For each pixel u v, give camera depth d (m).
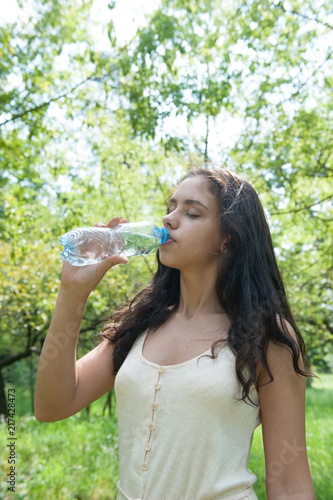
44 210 7.43
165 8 5.26
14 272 8.13
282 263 7.40
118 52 5.48
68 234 1.67
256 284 1.74
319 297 8.39
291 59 5.63
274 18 5.41
